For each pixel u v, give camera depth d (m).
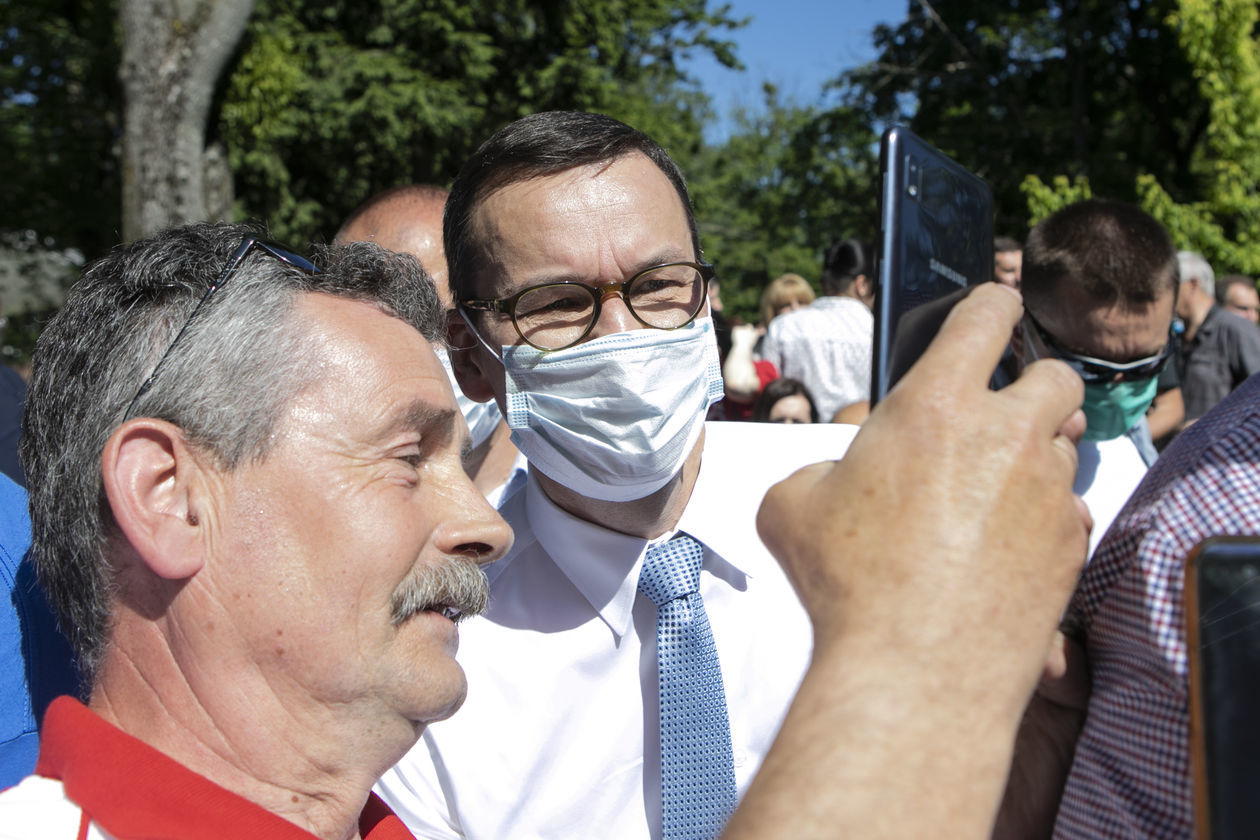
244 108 10.73
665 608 1.65
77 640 1.20
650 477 1.67
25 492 1.67
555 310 1.68
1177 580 0.85
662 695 1.62
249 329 1.15
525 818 1.69
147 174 8.86
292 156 19.45
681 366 1.68
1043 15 20.67
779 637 1.75
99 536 1.15
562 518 1.74
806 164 25.62
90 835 1.07
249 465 1.13
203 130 9.03
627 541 1.71
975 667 0.66
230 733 1.14
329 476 1.15
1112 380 2.16
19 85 18.81
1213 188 12.30
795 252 35.66
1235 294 7.19
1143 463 2.39
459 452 1.32
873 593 0.68
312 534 1.14
